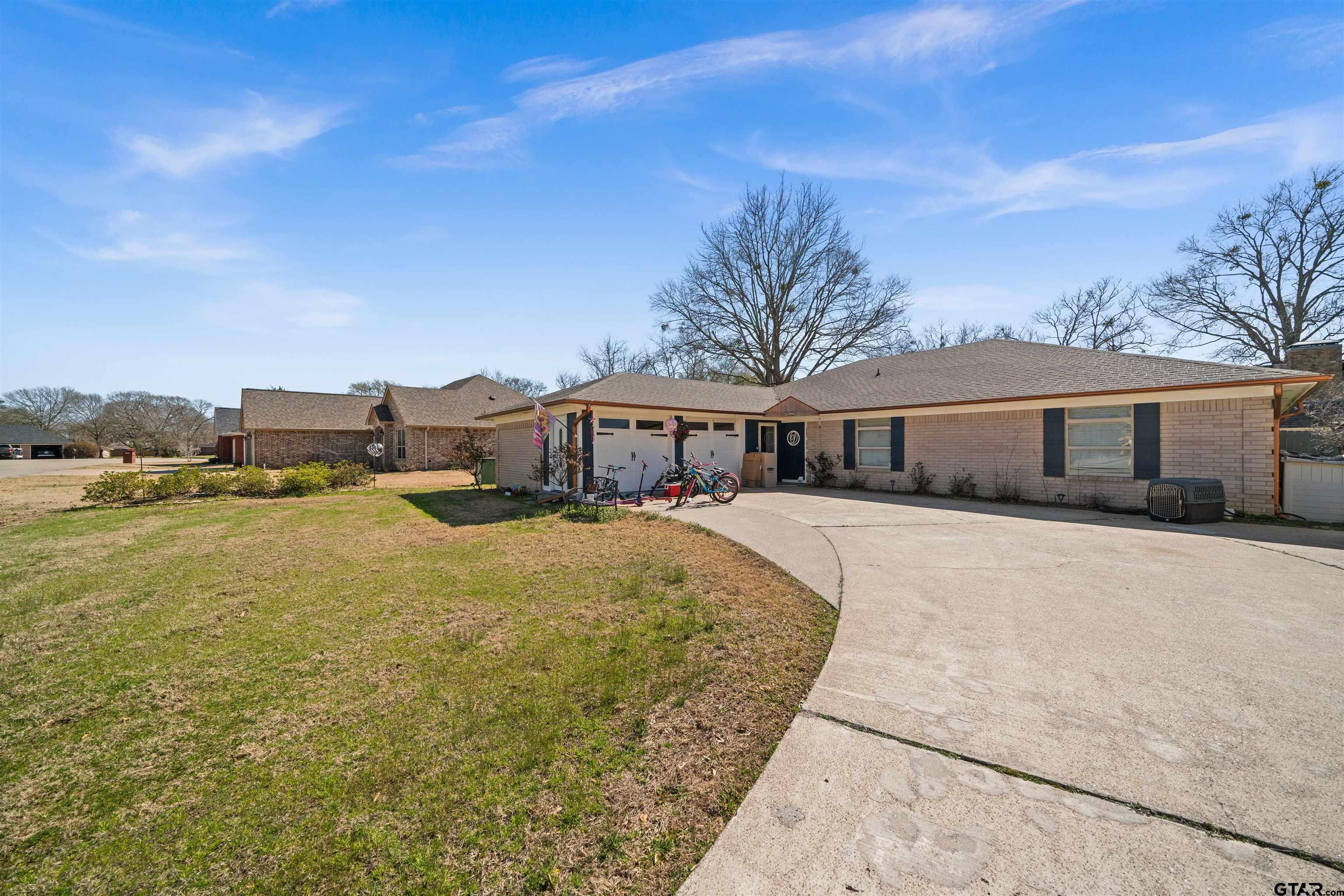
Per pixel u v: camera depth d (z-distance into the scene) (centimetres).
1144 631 402
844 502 1173
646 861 204
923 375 1523
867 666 357
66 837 234
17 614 533
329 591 595
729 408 1532
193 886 205
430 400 2839
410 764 277
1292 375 828
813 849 199
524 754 279
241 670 401
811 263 2805
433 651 424
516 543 815
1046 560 627
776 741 280
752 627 443
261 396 3005
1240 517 888
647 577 599
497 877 202
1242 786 223
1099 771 237
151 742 308
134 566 722
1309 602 462
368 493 1617
